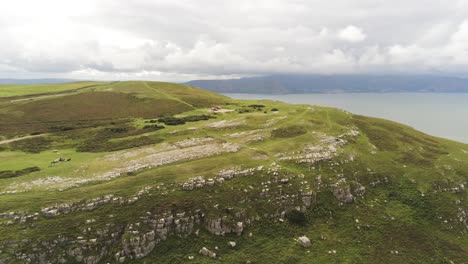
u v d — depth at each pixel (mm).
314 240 47844
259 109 122125
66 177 54000
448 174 67500
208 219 46375
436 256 47344
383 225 53094
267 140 75250
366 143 79062
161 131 87562
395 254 46969
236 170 57094
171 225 44875
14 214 42062
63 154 69812
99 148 74062
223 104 146750
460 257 47531
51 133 91188
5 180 52531
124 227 42625
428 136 92688
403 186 63938
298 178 58062
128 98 142125
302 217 51250
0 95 145125
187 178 52781
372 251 47156
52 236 39562
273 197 53188
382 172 67125
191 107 131000
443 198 60500
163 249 42500
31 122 104250
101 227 41781
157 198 47688
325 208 54844
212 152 66125
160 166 58750
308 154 67125
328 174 62062
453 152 79500
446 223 54844
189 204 47688
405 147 79188
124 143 77250
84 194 46969
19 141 80625
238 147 69625
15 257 36906
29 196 46344
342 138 78938
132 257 40375
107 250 40312
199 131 85500
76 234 40531
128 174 55062
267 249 44969
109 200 46156
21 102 126062
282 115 97938
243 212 48656
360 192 60188
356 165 67188
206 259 41844
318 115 97938
